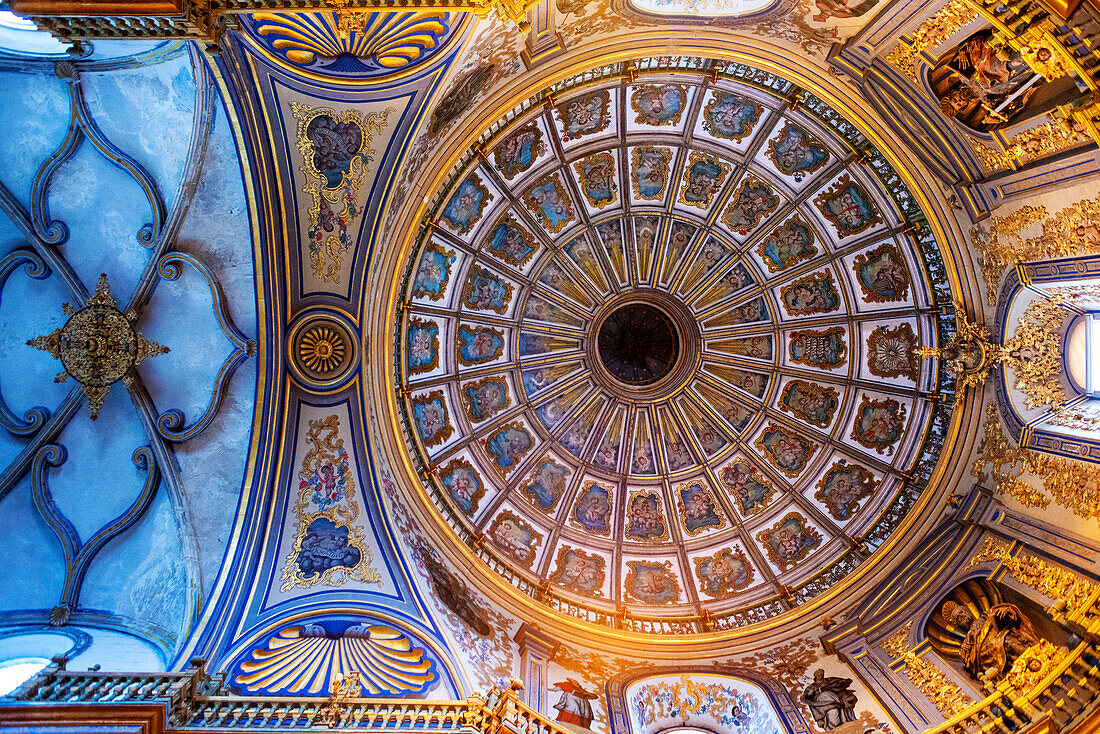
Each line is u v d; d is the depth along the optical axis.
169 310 12.81
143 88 10.99
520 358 20.86
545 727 11.02
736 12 13.66
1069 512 13.16
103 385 12.63
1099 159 11.26
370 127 12.24
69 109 11.20
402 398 16.48
